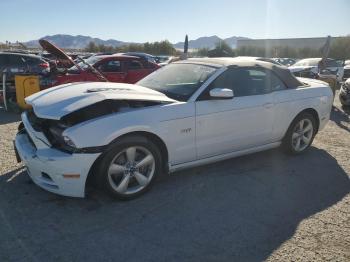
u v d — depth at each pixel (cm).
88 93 379
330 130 702
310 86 536
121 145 350
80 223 328
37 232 312
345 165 497
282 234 319
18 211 346
